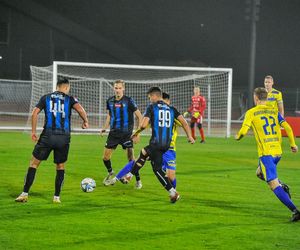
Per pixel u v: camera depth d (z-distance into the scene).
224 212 15.52
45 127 16.02
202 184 20.62
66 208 15.61
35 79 44.62
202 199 17.53
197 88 38.78
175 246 11.84
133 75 63.38
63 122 16.06
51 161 25.44
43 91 44.25
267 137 14.70
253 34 49.84
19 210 15.19
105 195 17.86
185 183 20.78
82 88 49.47
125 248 11.60
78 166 24.62
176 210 15.66
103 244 11.89
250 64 50.19
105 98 47.69
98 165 25.09
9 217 14.30
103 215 14.80
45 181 20.22
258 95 15.02
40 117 42.88
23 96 58.62
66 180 20.77
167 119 16.52
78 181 20.59
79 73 64.88
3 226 13.33
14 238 12.24
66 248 11.53
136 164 16.88
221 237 12.66
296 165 27.52
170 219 14.46
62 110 16.05
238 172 24.11
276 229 13.53
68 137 16.19
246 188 19.86
